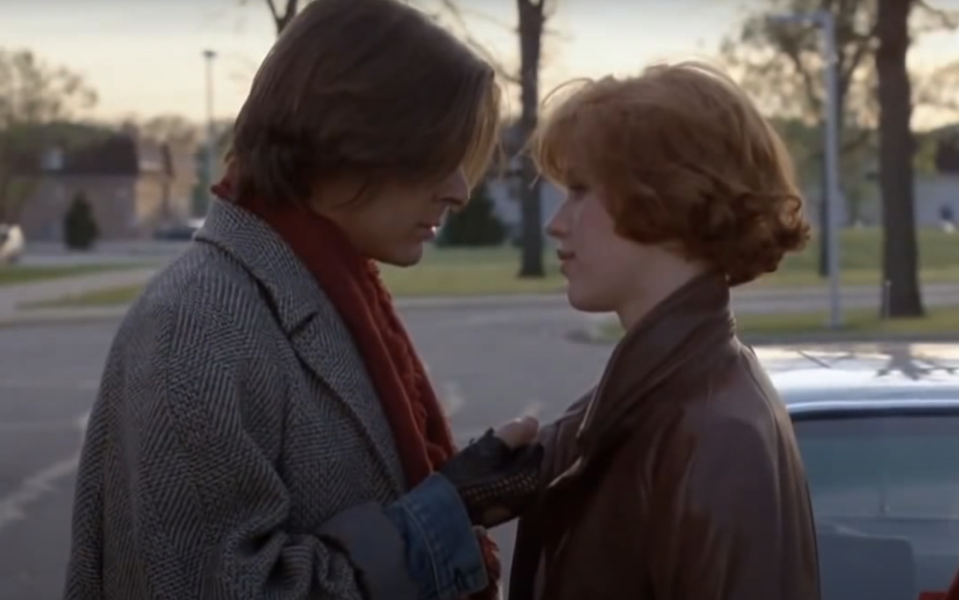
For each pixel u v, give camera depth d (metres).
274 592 2.07
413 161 2.29
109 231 116.62
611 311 2.36
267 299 2.22
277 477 2.13
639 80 2.29
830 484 3.93
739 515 2.09
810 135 46.91
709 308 2.26
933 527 3.86
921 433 3.97
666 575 2.15
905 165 30.95
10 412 18.92
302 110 2.27
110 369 2.26
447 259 68.25
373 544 2.14
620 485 2.22
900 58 30.80
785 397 4.11
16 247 72.81
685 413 2.18
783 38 39.59
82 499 2.29
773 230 2.28
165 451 2.09
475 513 2.31
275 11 21.19
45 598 9.00
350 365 2.25
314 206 2.33
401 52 2.29
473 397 19.64
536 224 50.06
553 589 2.30
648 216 2.23
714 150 2.23
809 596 2.16
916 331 27.84
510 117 2.88
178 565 2.09
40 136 75.75
